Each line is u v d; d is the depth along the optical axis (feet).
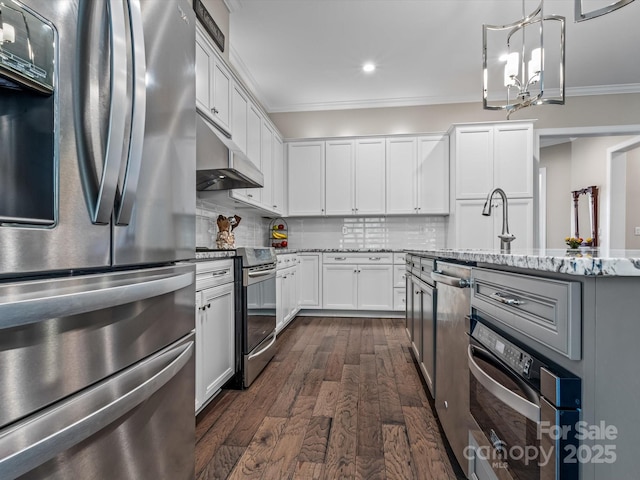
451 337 4.72
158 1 3.20
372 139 14.79
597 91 14.05
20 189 2.09
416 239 15.52
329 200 14.98
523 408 2.46
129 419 2.72
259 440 5.34
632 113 13.97
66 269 2.16
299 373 8.11
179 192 3.58
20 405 1.84
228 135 8.72
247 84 13.34
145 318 2.91
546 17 6.75
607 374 1.94
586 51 11.39
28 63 1.92
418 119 15.35
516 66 7.29
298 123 15.99
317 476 4.52
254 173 8.23
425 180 14.44
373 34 10.43
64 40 2.13
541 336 2.30
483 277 3.46
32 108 2.07
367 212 14.76
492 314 3.21
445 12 9.46
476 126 13.34
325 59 11.80
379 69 12.51
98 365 2.37
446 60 11.91
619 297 1.94
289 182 15.20
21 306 1.74
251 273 7.39
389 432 5.57
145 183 2.98
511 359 2.75
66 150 2.14
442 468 4.67
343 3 9.07
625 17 9.62
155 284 2.79
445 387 5.09
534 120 13.11
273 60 11.84
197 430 5.63
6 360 1.78
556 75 13.02
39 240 1.98
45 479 1.98
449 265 4.82
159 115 3.20
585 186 19.02
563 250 4.74
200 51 6.98
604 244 17.62
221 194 9.37
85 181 2.28
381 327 12.64
